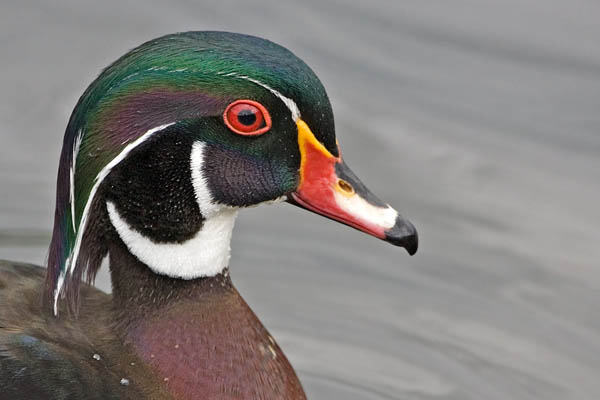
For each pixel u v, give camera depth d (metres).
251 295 12.79
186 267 9.06
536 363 11.88
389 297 12.80
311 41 14.86
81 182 8.54
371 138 14.07
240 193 8.78
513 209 13.38
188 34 8.54
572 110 14.23
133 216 8.83
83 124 8.45
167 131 8.48
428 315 12.55
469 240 13.14
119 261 9.06
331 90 14.38
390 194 13.49
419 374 11.90
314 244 13.48
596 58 14.63
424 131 14.16
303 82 8.52
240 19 15.16
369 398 11.62
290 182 8.81
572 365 11.85
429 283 12.91
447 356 12.07
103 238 8.98
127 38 15.03
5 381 8.52
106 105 8.37
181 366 9.02
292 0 15.48
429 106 14.38
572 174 13.73
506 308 12.52
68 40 15.15
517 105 14.30
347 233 13.64
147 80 8.35
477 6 15.40
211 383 9.07
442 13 15.32
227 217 9.06
